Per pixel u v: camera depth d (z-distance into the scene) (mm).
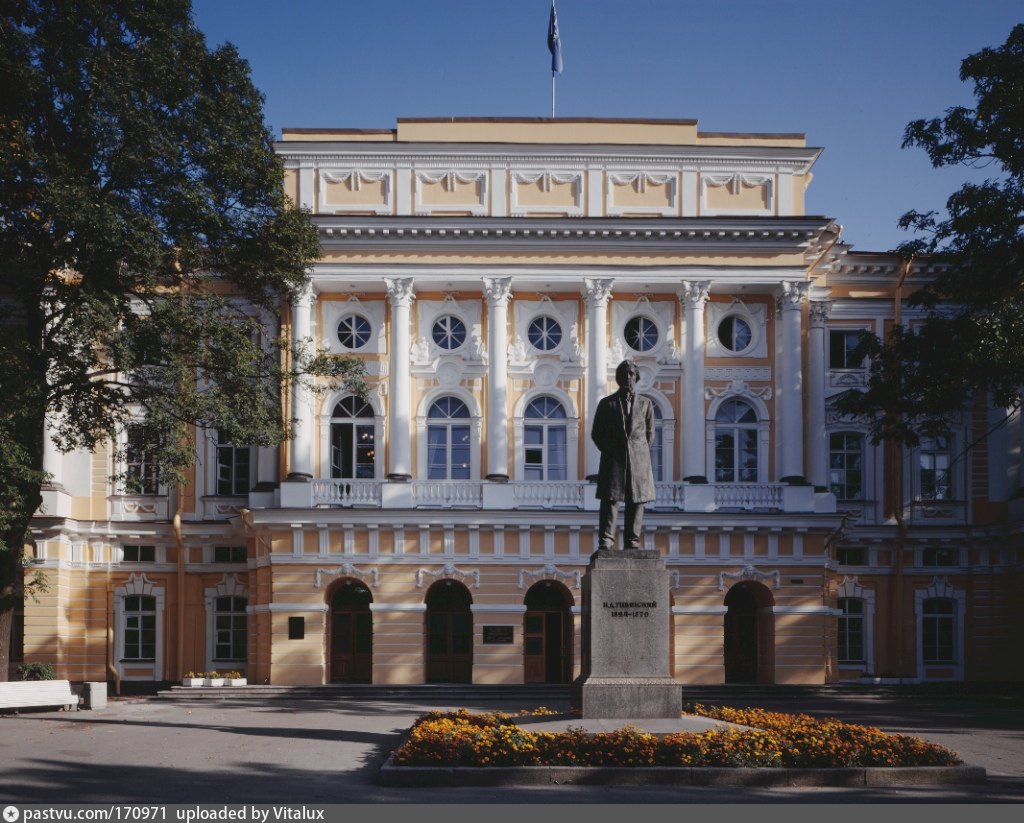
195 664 42000
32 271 28531
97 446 42344
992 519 43094
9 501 28641
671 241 40781
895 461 42969
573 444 41219
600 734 17266
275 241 30750
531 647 40469
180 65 28891
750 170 41844
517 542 39344
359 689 35969
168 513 42344
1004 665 42500
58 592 40625
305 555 38938
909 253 33062
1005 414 43250
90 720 26500
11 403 27328
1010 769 18953
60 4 27750
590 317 40875
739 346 42188
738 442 41781
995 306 31594
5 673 30047
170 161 28406
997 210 30609
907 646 42844
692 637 39094
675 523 39156
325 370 32406
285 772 17609
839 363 43406
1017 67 30641
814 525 39469
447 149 41156
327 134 41406
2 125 27016
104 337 27938
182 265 30906
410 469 40688
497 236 40406
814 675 39031
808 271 41094
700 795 15672
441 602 40719
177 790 15922
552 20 43375
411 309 41531
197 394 29719
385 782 16266
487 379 40969
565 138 41750
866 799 15562
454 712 21859
